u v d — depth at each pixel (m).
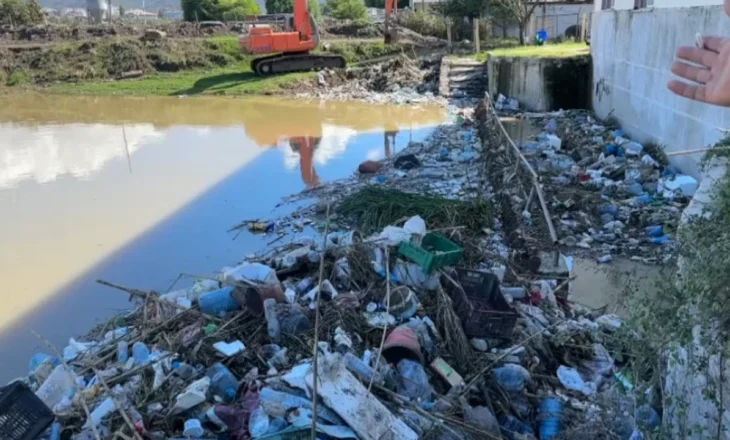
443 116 17.00
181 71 25.00
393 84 21.97
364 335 4.66
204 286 5.60
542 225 7.53
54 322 6.16
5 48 25.09
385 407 3.63
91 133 15.37
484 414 3.80
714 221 2.93
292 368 4.12
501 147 10.66
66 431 3.74
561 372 4.42
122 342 4.84
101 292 6.77
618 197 8.61
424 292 5.18
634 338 3.34
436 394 4.01
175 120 17.17
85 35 27.25
